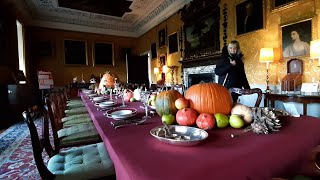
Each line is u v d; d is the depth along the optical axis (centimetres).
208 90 103
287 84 286
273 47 318
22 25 603
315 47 235
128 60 788
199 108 101
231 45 237
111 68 809
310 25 270
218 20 424
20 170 207
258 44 343
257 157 63
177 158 63
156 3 596
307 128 93
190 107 104
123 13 684
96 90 404
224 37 408
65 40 727
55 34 711
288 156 69
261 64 340
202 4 463
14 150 266
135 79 778
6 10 468
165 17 630
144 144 78
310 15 270
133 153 69
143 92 216
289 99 244
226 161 60
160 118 127
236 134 85
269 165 63
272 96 266
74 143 177
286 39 299
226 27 408
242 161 60
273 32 318
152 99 152
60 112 229
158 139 80
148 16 695
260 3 335
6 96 447
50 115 173
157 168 56
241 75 242
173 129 92
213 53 433
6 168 212
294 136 82
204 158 62
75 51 745
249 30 357
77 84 695
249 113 95
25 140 309
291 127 94
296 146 74
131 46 853
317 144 81
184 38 539
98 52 784
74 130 195
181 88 255
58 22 708
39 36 686
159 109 114
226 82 237
